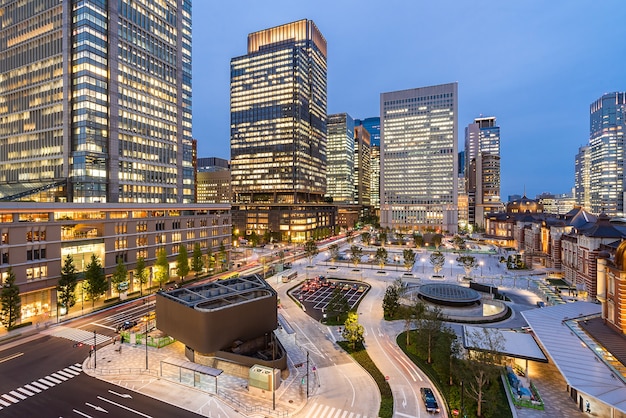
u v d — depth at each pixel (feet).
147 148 378.32
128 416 119.55
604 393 99.81
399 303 233.55
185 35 437.58
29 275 216.74
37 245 221.25
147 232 302.66
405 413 121.90
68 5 323.16
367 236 615.98
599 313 164.86
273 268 391.24
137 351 171.73
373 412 123.03
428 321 167.32
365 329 204.13
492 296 261.65
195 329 157.28
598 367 114.83
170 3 413.39
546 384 140.15
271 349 168.35
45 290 226.17
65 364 157.28
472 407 122.62
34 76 344.49
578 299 257.75
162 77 400.47
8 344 178.50
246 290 190.70
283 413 121.90
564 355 123.24
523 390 130.00
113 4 341.41
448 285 255.91
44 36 337.31
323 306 249.96
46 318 217.77
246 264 420.77
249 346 172.65
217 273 361.71
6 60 362.53
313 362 162.61
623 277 137.18
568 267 317.22
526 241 465.47
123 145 350.23
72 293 225.15
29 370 151.33
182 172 427.33
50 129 333.42
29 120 347.56
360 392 136.46
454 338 153.89
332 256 453.58
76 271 246.06
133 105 362.94
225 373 152.05
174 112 417.08
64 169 322.14
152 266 306.35
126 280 264.72
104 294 258.37
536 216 564.30
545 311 168.14
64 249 239.30
